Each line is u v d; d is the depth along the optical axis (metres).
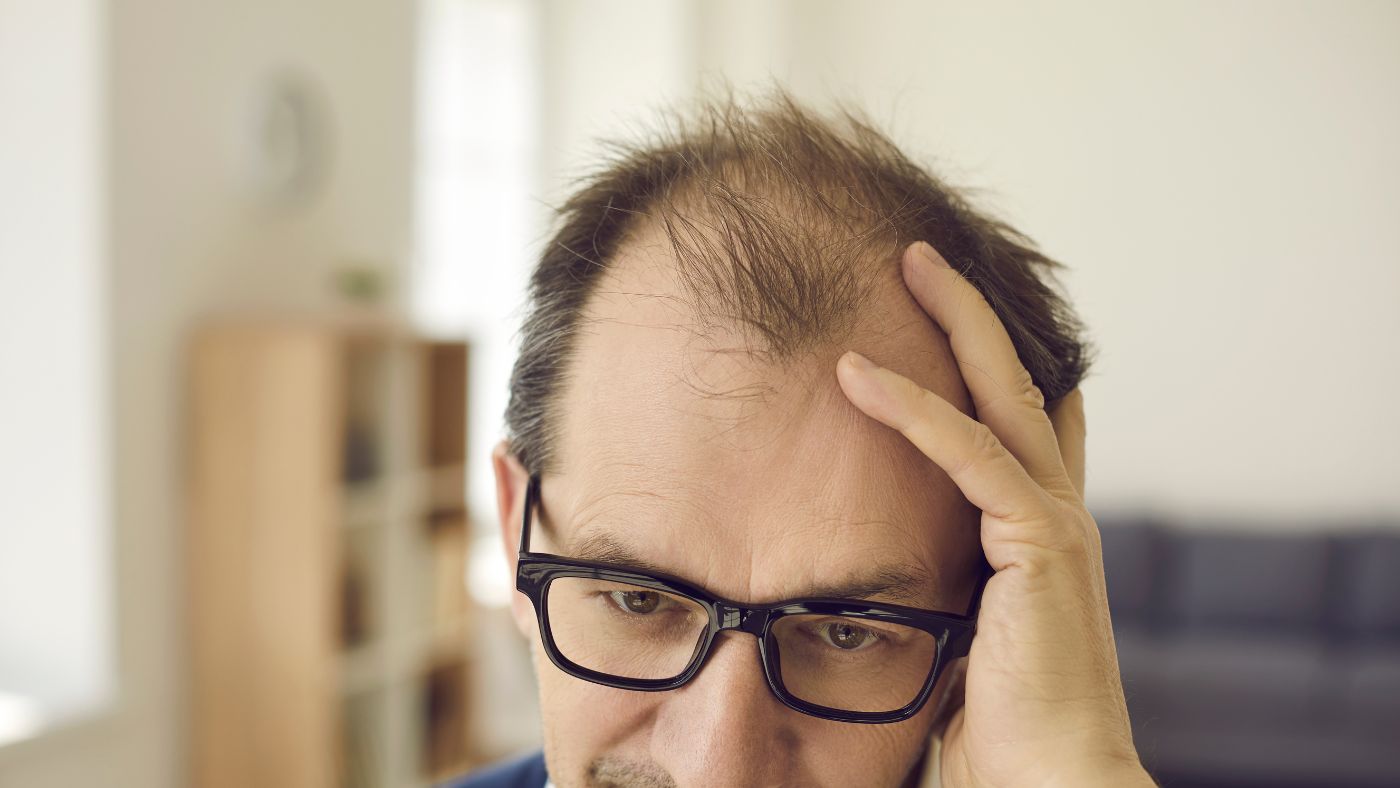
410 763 3.07
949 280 0.65
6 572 2.56
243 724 2.66
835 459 0.60
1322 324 4.80
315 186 3.10
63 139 2.43
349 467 2.79
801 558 0.60
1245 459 4.91
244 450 2.62
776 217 0.64
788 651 0.62
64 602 2.51
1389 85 4.66
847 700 0.63
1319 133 4.75
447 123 4.34
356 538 2.90
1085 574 0.63
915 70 5.33
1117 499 5.05
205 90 2.70
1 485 2.54
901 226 0.66
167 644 2.65
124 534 2.52
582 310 0.66
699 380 0.60
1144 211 4.98
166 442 2.62
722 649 0.60
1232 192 4.87
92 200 2.42
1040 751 0.61
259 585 2.62
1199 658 4.16
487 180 4.52
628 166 0.71
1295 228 4.80
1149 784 0.60
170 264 2.62
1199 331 4.94
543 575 0.63
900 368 0.62
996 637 0.63
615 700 0.64
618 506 0.62
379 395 2.89
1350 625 4.49
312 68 3.07
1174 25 4.89
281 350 2.58
